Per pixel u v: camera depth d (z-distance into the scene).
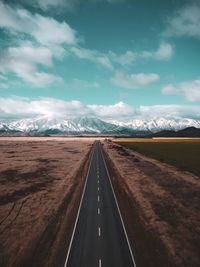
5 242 25.97
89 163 87.31
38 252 23.73
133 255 22.92
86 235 27.17
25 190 48.16
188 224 30.66
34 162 88.12
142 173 66.12
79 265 21.27
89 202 39.72
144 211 35.34
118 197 42.78
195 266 21.36
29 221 31.89
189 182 53.69
